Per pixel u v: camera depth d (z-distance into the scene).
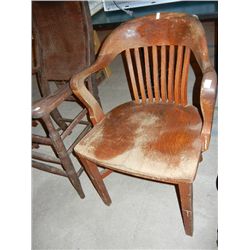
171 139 0.96
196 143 0.92
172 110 1.12
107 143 1.01
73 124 1.31
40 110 1.03
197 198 1.29
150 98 1.21
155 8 1.50
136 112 1.15
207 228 1.16
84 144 1.03
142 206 1.33
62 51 1.37
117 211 1.33
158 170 0.86
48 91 1.50
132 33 1.08
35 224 1.37
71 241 1.25
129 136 1.02
